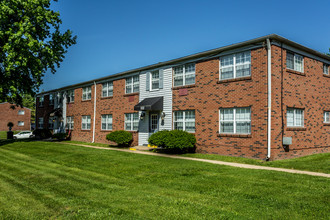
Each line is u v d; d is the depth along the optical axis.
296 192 7.17
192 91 16.44
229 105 14.42
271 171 9.95
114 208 6.28
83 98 26.88
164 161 12.70
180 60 17.12
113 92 22.98
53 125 31.86
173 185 8.40
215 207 6.19
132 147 19.22
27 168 11.87
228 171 10.10
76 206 6.54
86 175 10.21
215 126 15.02
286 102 13.63
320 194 6.96
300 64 14.91
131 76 21.39
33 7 20.09
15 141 26.94
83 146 20.50
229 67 14.72
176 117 17.47
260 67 13.26
